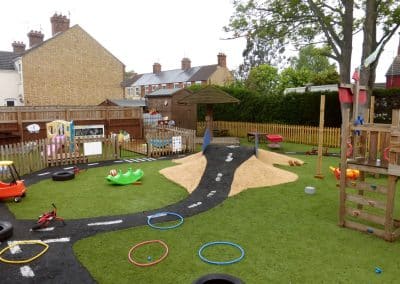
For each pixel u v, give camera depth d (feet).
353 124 24.27
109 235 22.22
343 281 16.39
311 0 58.23
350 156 27.78
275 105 81.05
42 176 40.09
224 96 60.64
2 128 59.77
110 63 131.44
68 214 26.53
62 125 50.21
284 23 63.26
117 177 35.42
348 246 20.26
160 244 20.67
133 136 74.84
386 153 22.49
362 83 48.83
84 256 19.17
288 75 136.67
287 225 23.75
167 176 39.04
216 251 19.62
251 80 139.23
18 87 123.13
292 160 47.21
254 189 33.19
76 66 123.54
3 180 37.78
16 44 138.51
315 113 74.28
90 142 49.67
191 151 59.36
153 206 28.45
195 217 25.62
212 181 34.76
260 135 71.15
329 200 29.63
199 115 93.45
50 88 118.62
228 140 72.79
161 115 83.05
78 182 37.11
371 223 23.80
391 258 18.72
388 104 66.23
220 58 169.17
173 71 186.80
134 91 198.49
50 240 21.47
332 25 59.62
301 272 17.22
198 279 15.78
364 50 49.75
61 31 123.13
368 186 21.98
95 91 128.57
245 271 17.35
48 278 16.81
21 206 28.68
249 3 63.98
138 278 16.75
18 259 18.83
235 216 25.73
